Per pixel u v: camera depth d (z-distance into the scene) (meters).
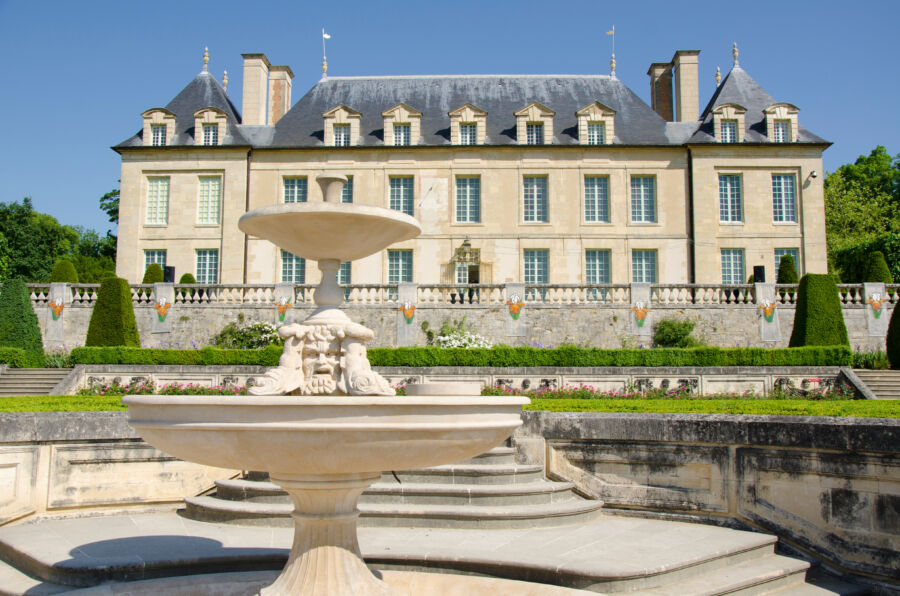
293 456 5.27
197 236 38.53
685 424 9.04
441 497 8.91
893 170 55.16
